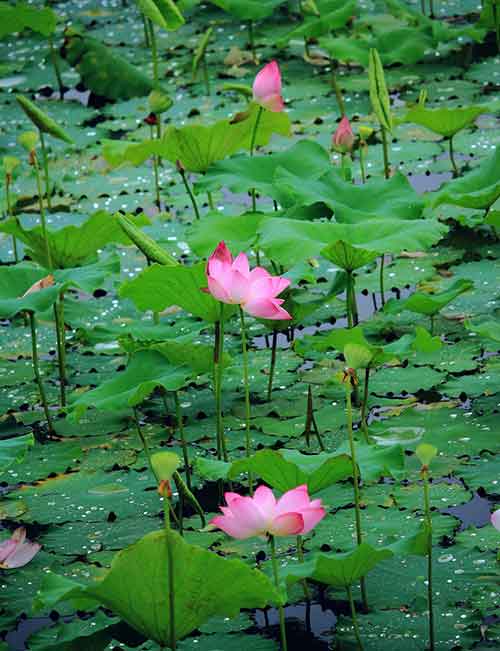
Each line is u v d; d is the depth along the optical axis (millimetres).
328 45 10969
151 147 7535
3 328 7656
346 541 5012
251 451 5832
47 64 12953
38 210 9352
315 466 4531
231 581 3729
